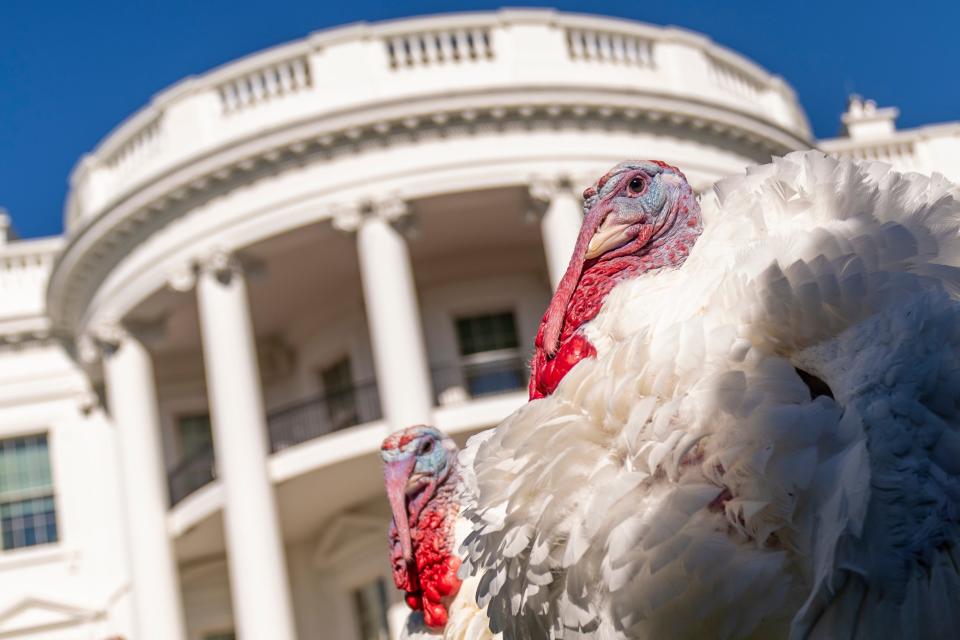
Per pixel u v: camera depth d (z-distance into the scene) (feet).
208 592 90.17
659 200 13.94
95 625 88.43
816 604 11.00
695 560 11.49
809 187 12.96
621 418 12.16
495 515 12.89
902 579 10.85
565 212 79.41
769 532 11.37
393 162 79.25
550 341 13.43
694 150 82.28
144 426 85.25
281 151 79.51
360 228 79.30
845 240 12.14
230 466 78.69
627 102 80.18
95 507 90.89
